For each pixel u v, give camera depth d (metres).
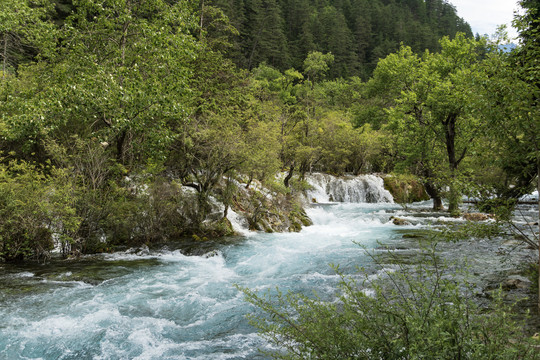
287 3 90.69
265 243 14.98
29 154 16.20
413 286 3.41
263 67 57.91
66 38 15.29
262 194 20.09
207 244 14.62
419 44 91.19
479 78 6.61
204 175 16.83
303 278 9.92
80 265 11.20
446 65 22.88
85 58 14.16
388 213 24.47
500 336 2.80
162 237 14.86
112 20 15.36
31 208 11.40
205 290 9.06
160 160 15.52
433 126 23.42
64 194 11.77
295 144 28.22
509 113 6.10
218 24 27.45
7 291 8.62
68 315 7.27
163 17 15.70
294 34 86.69
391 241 15.11
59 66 14.65
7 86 14.77
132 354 5.76
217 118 17.53
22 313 7.32
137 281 9.76
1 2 15.38
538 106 5.86
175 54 15.49
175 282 9.77
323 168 41.22
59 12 32.06
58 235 12.09
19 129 12.18
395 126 24.86
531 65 6.20
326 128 37.97
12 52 27.02
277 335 6.05
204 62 23.83
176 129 16.94
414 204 34.25
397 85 26.64
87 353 5.79
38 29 15.81
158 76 14.95
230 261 12.34
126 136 16.27
